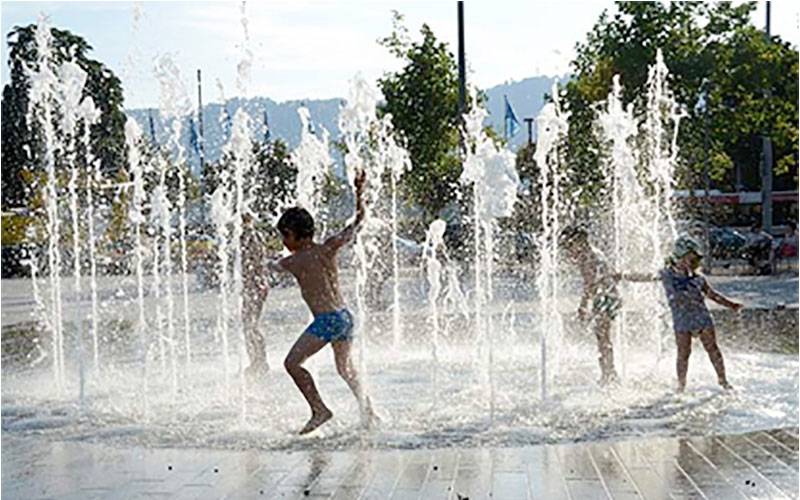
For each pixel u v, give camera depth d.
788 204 36.00
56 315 11.02
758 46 26.03
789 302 16.86
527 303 17.62
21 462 6.31
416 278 23.81
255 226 10.14
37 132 20.86
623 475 5.59
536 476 5.61
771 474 5.54
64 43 22.72
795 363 9.94
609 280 8.64
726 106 27.19
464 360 10.77
